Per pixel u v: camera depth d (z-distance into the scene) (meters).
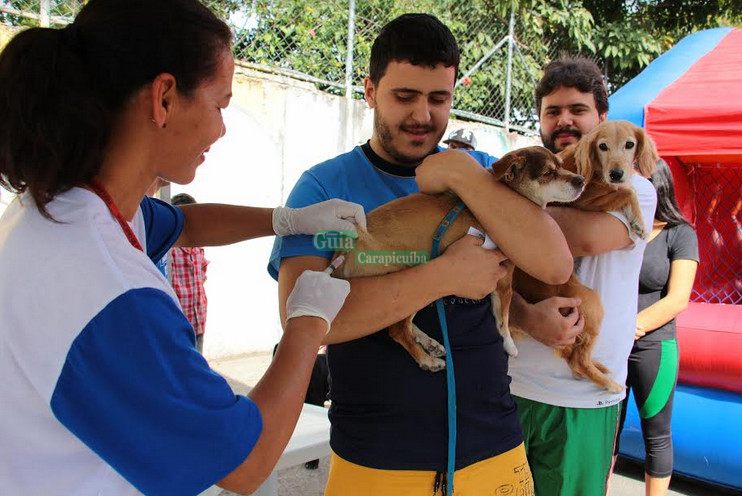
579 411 2.07
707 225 4.55
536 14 8.00
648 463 3.26
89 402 0.90
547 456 2.12
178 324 0.98
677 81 4.07
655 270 3.21
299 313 1.23
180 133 1.08
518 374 2.13
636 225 1.99
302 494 3.64
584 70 2.51
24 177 0.98
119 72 1.00
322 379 3.78
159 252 1.50
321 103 6.29
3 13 4.70
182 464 0.94
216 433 0.95
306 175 1.76
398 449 1.48
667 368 3.17
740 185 4.37
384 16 6.78
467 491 1.52
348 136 6.55
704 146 3.72
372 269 1.58
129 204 1.10
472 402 1.54
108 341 0.90
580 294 2.03
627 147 1.96
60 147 0.97
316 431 2.47
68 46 1.00
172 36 1.01
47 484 0.95
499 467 1.57
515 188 1.56
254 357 6.02
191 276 4.55
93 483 0.96
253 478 1.02
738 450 3.50
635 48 8.63
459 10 7.32
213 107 1.09
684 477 3.93
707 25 10.10
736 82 3.82
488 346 1.61
